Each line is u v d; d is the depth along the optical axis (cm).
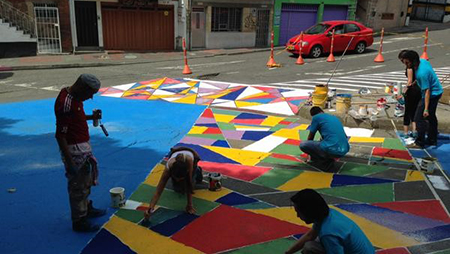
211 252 435
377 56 1712
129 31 2180
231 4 2244
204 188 587
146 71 1612
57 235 470
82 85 425
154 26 2216
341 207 530
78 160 443
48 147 771
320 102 938
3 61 1842
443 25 2853
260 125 911
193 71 1593
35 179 630
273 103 1086
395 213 514
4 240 461
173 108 1056
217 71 1585
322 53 1859
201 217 505
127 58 1959
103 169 665
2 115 990
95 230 478
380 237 461
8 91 1280
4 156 725
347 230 318
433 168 635
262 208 529
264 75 1488
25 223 498
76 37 2081
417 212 516
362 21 2705
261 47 2367
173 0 2192
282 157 712
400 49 2006
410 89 732
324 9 2500
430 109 714
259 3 2309
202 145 782
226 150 752
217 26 2277
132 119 961
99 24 2094
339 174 634
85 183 458
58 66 1745
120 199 530
